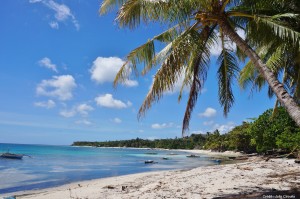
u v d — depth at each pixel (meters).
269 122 32.69
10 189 17.47
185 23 9.56
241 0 10.95
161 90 10.19
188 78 12.30
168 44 10.73
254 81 16.44
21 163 40.81
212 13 9.99
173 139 155.88
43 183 20.14
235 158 45.09
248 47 9.54
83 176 24.31
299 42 9.43
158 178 17.75
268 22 9.48
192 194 10.59
